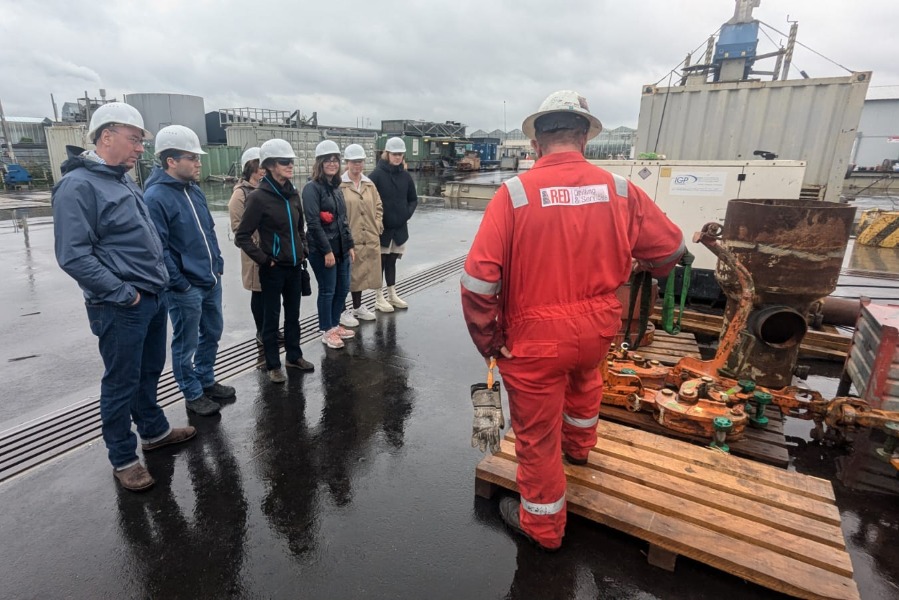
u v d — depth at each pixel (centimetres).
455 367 409
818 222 299
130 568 208
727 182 467
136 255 243
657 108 647
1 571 206
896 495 252
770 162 450
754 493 217
